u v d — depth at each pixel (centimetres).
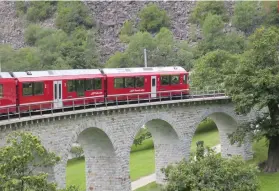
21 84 4803
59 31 18625
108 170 5738
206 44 15700
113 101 5894
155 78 6384
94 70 5791
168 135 6469
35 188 3231
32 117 4538
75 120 5059
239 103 6084
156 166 6700
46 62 15875
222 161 3959
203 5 18925
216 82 8919
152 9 19475
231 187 3825
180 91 6750
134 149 8988
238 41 15562
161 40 16000
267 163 6525
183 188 3850
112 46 18650
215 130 9281
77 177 7369
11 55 15838
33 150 3488
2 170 3173
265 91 5994
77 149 8731
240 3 18075
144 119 5900
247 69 6112
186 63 14450
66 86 5306
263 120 6362
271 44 6134
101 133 5494
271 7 17400
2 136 4234
